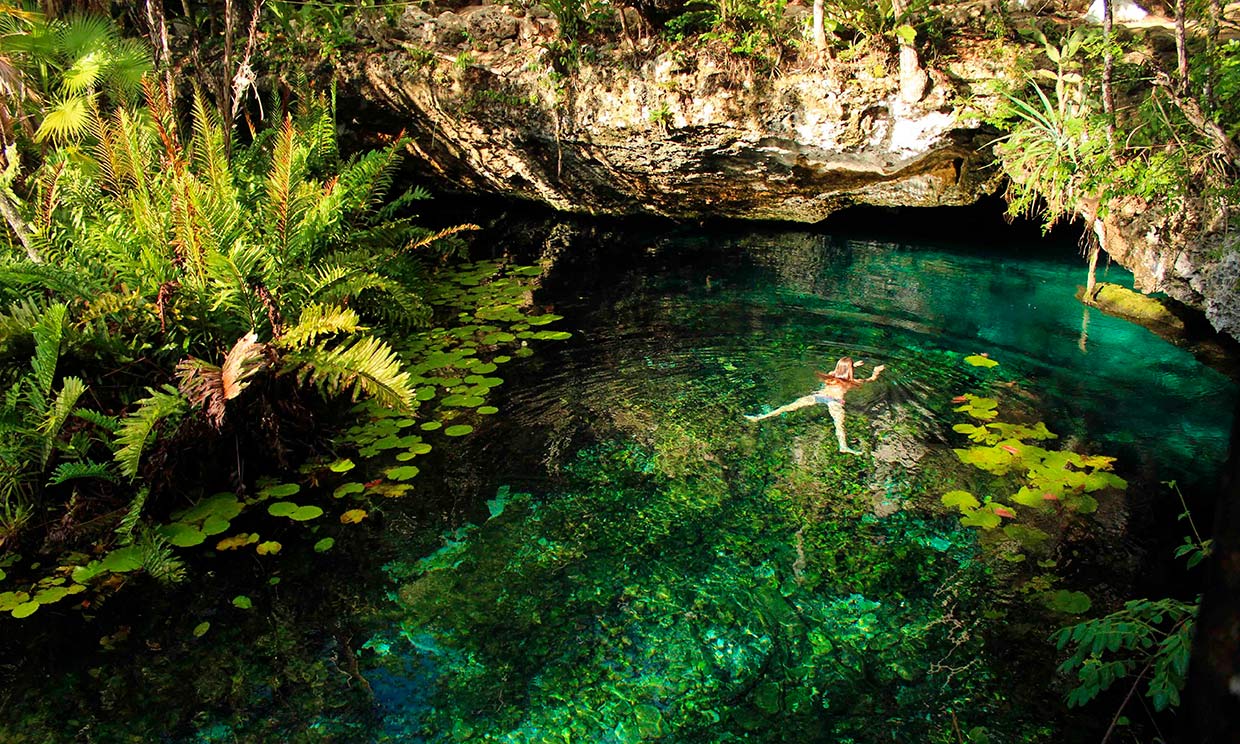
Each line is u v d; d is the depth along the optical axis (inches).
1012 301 317.4
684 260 388.5
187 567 179.9
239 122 419.8
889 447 216.4
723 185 402.3
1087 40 273.6
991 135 316.8
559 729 136.7
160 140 271.7
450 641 156.7
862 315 308.7
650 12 360.5
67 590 171.2
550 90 364.5
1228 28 276.5
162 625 162.9
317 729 137.3
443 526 191.9
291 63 397.4
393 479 211.6
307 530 191.8
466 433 230.5
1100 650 126.2
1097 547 174.6
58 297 221.1
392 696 143.9
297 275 244.2
